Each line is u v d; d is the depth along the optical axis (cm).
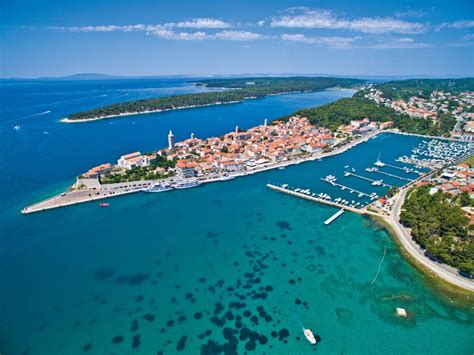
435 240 12488
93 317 9338
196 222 15200
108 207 16750
